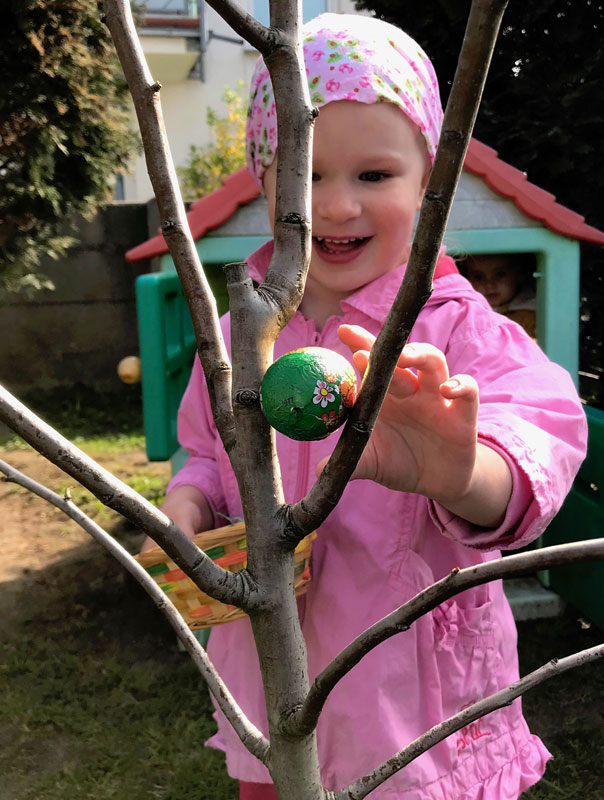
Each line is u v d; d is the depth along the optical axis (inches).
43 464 184.1
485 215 98.7
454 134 15.8
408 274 17.5
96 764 82.9
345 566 50.7
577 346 100.8
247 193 94.7
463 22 120.1
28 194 163.0
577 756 81.5
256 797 56.1
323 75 49.1
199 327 24.9
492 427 36.7
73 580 126.0
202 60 329.4
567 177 122.2
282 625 23.4
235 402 22.9
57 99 153.3
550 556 19.3
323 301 57.4
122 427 218.2
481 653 52.2
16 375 240.1
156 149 23.8
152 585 28.9
